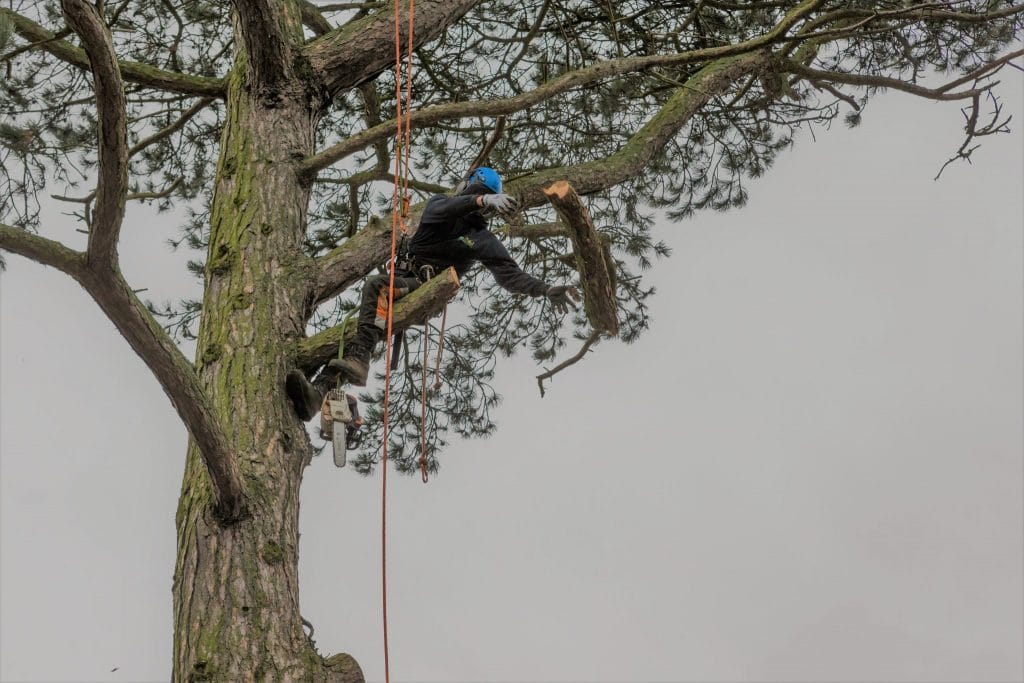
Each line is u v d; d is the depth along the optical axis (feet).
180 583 49.14
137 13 93.35
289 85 66.39
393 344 57.06
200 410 45.42
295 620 48.26
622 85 88.33
